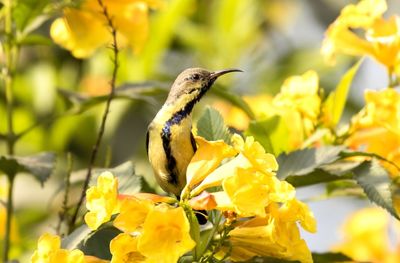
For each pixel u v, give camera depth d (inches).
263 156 260.7
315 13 691.4
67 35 432.1
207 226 306.8
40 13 407.5
